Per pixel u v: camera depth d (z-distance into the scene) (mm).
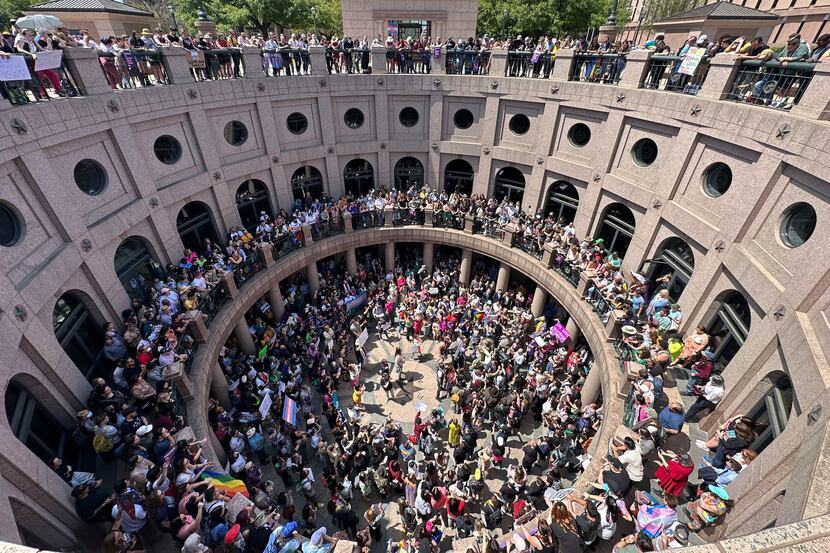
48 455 8844
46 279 9594
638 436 9570
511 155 20562
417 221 21516
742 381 9773
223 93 16359
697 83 12914
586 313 14852
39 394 9102
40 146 9828
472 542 8258
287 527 7113
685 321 12758
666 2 40781
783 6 40469
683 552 2656
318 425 13289
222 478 9297
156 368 10773
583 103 16969
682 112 12844
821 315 7844
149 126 13867
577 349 17031
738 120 10875
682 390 11508
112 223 12180
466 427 13367
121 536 7285
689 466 8477
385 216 21156
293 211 20797
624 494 9133
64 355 9773
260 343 17219
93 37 21844
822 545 2648
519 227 19172
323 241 19828
